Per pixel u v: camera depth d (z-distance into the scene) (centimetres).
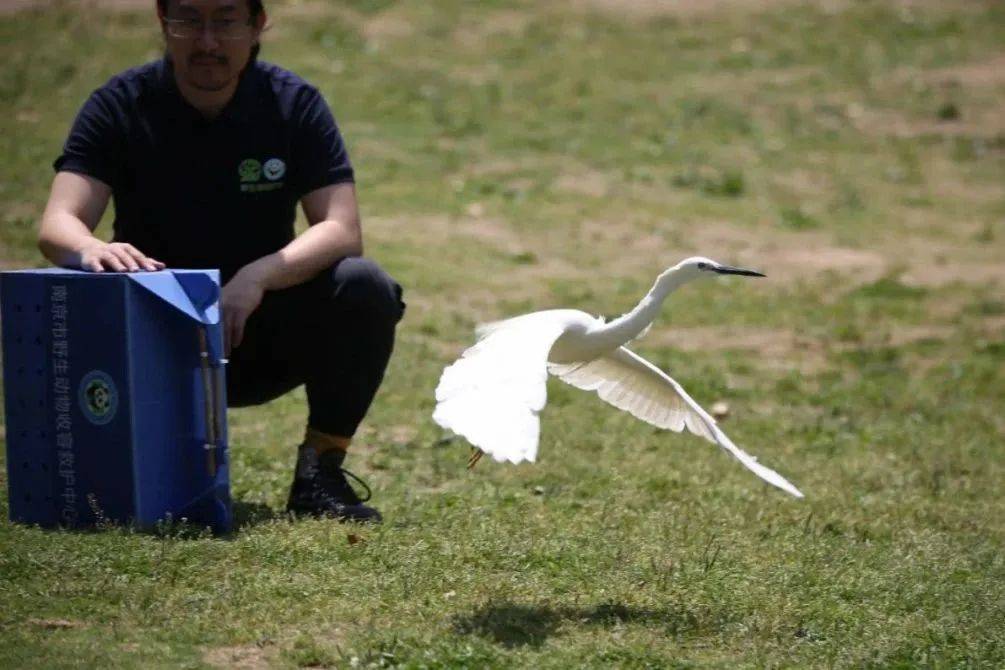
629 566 880
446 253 2025
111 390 855
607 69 3119
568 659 718
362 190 2286
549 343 793
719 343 1759
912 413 1499
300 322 972
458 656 709
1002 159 2822
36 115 2336
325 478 970
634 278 1997
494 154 2564
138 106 939
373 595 797
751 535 991
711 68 3183
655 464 1204
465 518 975
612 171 2545
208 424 884
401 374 1467
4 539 834
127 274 843
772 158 2709
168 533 864
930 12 3688
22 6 2883
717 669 720
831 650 758
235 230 964
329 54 3002
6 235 1759
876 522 1050
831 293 2022
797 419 1447
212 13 910
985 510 1117
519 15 3416
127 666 680
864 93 3109
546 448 1240
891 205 2528
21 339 872
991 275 2161
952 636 789
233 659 704
